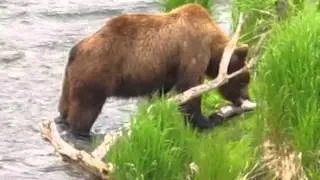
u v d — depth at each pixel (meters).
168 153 10.68
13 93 15.40
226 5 19.84
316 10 13.55
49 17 20.34
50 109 14.66
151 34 13.02
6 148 13.04
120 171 10.65
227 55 12.92
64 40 18.75
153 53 13.00
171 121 11.07
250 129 12.38
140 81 13.04
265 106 11.53
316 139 10.95
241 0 15.24
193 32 13.15
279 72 11.39
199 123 13.00
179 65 13.14
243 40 14.65
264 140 11.40
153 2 21.50
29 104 14.84
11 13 20.55
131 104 14.69
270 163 11.09
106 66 12.77
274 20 14.26
